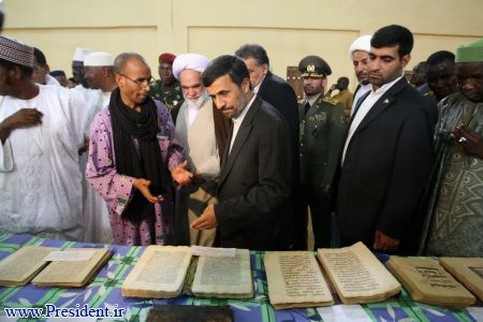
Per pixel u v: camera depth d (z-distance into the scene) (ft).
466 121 4.45
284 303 3.01
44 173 5.24
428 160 4.55
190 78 5.70
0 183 5.06
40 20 15.98
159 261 3.59
